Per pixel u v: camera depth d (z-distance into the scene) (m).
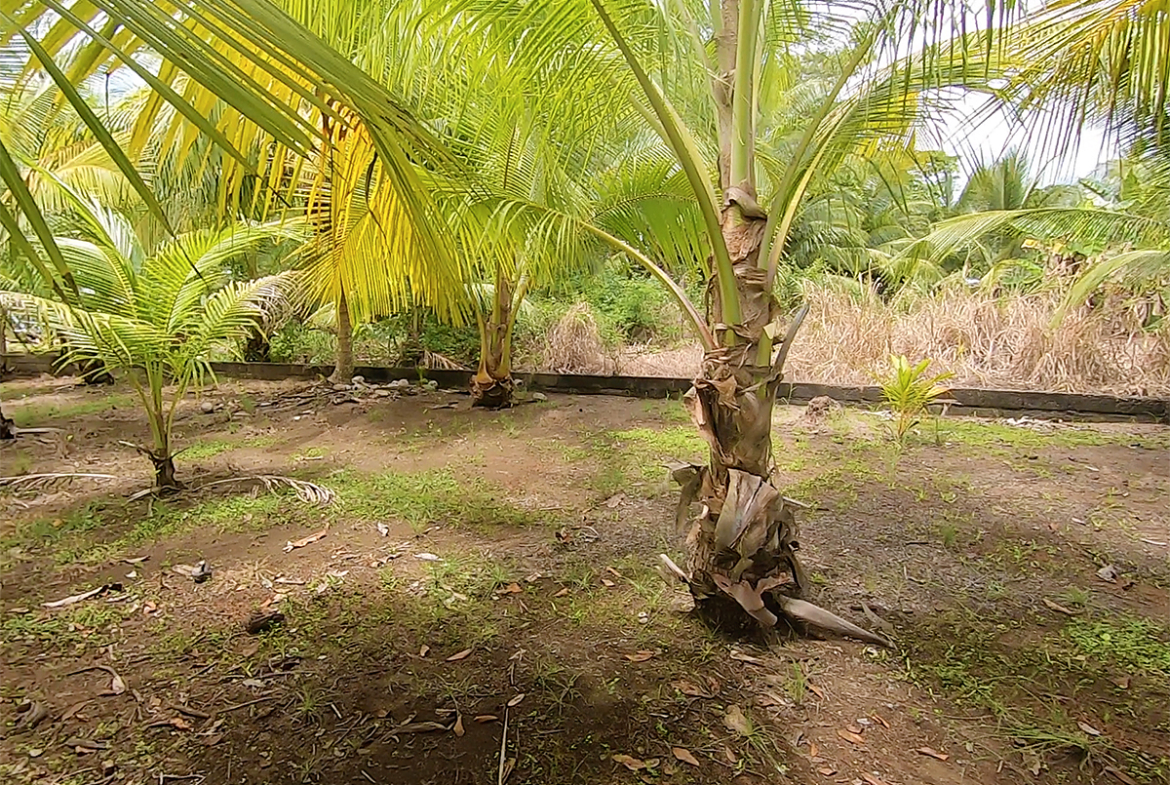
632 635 2.02
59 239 2.90
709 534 2.01
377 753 1.52
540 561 2.54
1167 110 2.63
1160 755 1.52
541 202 2.32
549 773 1.46
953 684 1.78
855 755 1.52
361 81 0.60
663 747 1.54
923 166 2.46
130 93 3.24
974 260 8.06
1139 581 2.40
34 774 1.44
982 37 1.46
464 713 1.66
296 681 1.78
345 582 2.36
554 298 7.32
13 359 6.77
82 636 2.00
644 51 1.99
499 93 1.96
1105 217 4.93
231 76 0.50
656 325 7.39
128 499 3.21
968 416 5.11
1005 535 2.82
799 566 2.08
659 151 2.61
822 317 6.38
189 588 2.31
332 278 2.89
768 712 1.67
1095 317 5.68
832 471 3.70
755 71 1.93
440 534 2.81
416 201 0.84
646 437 4.45
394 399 5.79
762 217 1.86
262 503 3.11
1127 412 4.98
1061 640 2.00
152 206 0.52
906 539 2.78
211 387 6.19
